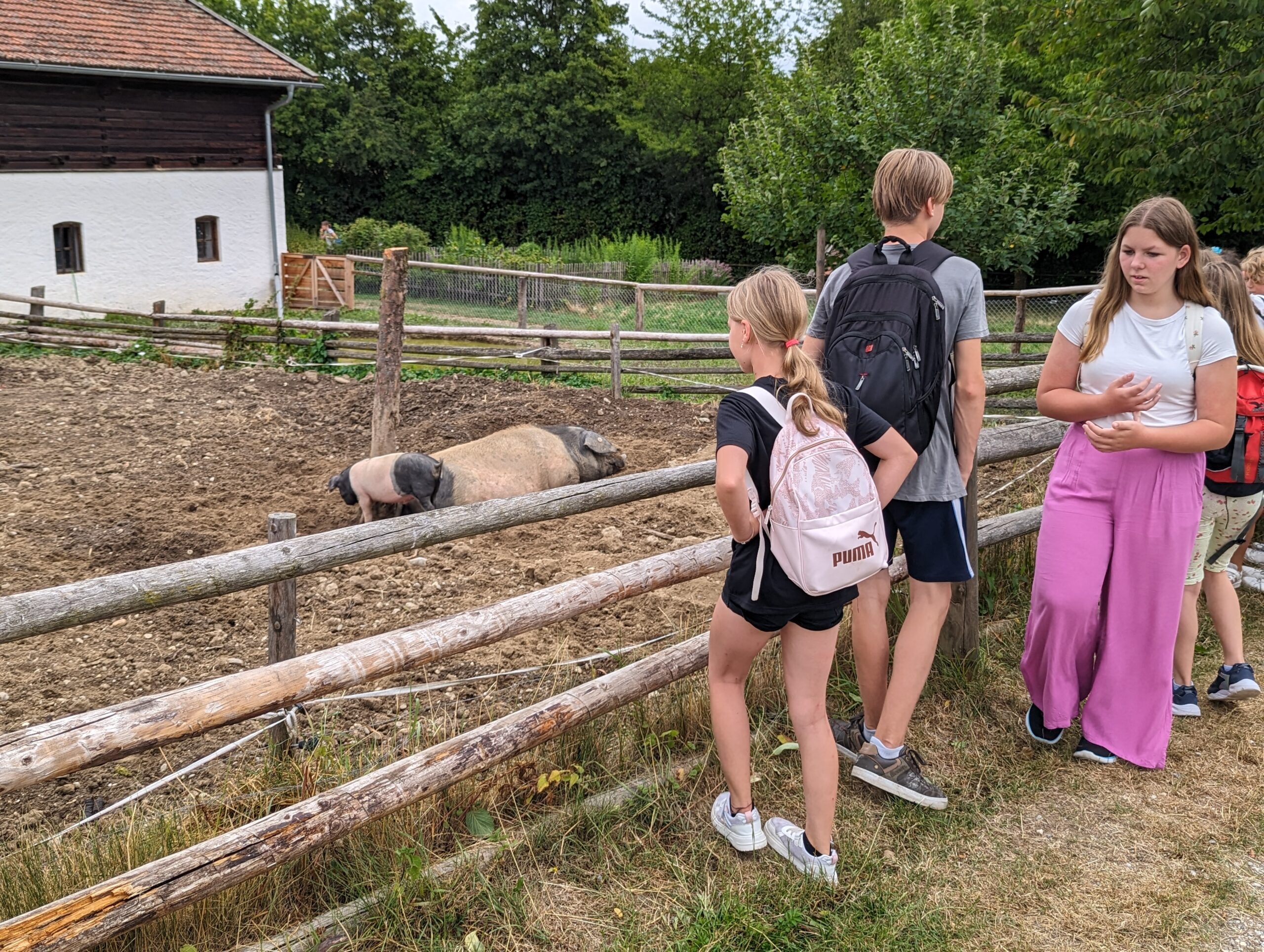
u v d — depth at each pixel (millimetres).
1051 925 2932
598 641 4949
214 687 2695
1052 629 3697
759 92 19734
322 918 2811
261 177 23344
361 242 31594
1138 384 3418
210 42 22484
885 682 3588
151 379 11570
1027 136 17297
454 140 42469
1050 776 3678
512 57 41969
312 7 41594
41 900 2719
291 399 10789
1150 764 3699
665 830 3299
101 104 20297
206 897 2541
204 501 7480
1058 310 13906
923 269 3199
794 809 3422
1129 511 3566
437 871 2975
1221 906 3006
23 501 7297
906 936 2869
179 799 3639
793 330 2783
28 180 19328
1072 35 14656
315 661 2891
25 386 10875
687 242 40438
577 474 7363
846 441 2729
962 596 4254
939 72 16656
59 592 2689
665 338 11812
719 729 3104
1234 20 11969
